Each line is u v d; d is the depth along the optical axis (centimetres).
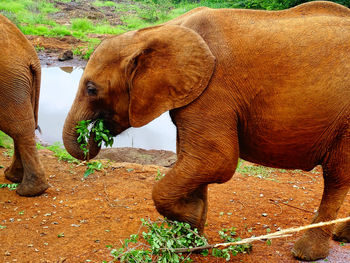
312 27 401
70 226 516
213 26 406
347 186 426
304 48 393
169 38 396
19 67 570
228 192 657
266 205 609
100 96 439
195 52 388
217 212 577
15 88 567
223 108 393
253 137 418
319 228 435
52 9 3244
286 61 391
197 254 442
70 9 3312
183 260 414
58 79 1611
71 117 459
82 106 451
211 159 394
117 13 3475
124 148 941
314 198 644
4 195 596
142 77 399
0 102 565
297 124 398
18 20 2592
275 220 554
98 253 448
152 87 397
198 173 397
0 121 575
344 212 573
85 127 451
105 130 455
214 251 420
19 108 571
